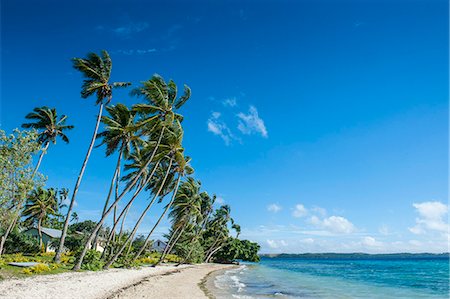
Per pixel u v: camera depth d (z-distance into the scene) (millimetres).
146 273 38312
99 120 33344
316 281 43281
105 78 33406
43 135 40250
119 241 40906
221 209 83688
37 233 59781
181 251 64312
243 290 30906
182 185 51188
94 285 23203
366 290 33219
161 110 32531
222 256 94000
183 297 23594
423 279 47500
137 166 40938
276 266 96188
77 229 89750
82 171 32625
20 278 21688
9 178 21016
